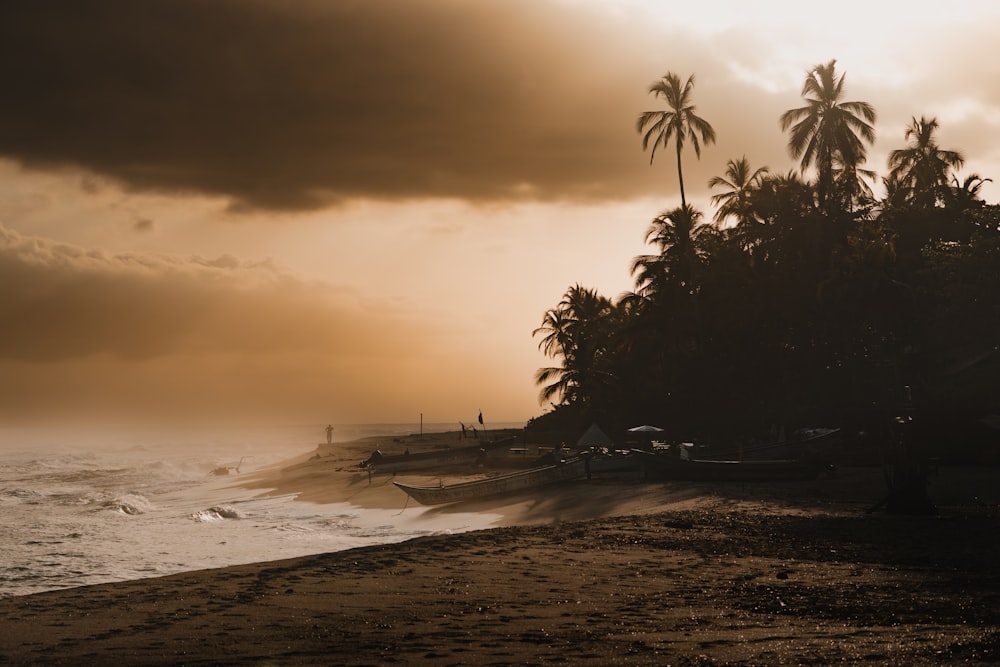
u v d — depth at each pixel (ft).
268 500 147.13
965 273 156.35
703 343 201.87
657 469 121.80
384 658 33.60
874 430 149.38
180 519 117.39
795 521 77.77
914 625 37.01
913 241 198.80
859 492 99.96
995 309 155.33
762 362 193.57
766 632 36.17
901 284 170.30
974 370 151.64
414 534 94.68
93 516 124.06
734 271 196.75
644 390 225.97
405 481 154.71
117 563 77.41
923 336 169.27
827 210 191.11
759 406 192.65
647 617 40.63
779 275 189.98
